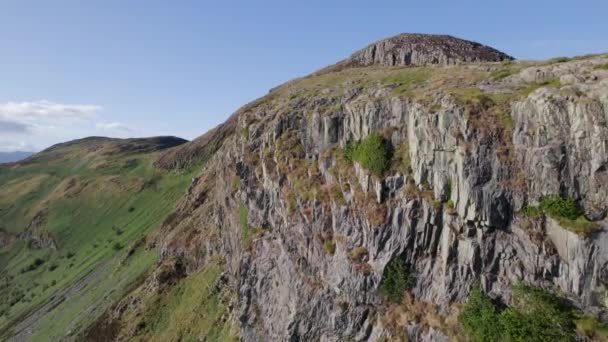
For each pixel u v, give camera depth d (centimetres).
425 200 3972
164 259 9244
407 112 4406
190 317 6894
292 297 4994
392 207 4209
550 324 3150
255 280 5641
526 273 3409
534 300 3266
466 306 3638
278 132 5775
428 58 8962
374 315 4294
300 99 6278
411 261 4084
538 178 3369
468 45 9250
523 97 3641
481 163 3619
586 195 3166
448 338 3675
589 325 3036
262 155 5984
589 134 3128
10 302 15025
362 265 4338
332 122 5069
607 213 3066
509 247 3509
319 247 4794
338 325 4478
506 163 3534
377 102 4662
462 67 5797
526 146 3462
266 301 5403
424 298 3975
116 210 19800
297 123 5681
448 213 3800
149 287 8519
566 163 3244
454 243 3775
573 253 3130
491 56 8544
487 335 3431
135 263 11512
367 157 4475
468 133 3706
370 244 4303
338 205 4678
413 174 4150
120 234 16950
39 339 10469
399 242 4116
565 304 3194
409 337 3947
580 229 3095
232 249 6938
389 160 4362
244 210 6222
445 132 3844
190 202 12300
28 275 17212
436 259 3950
